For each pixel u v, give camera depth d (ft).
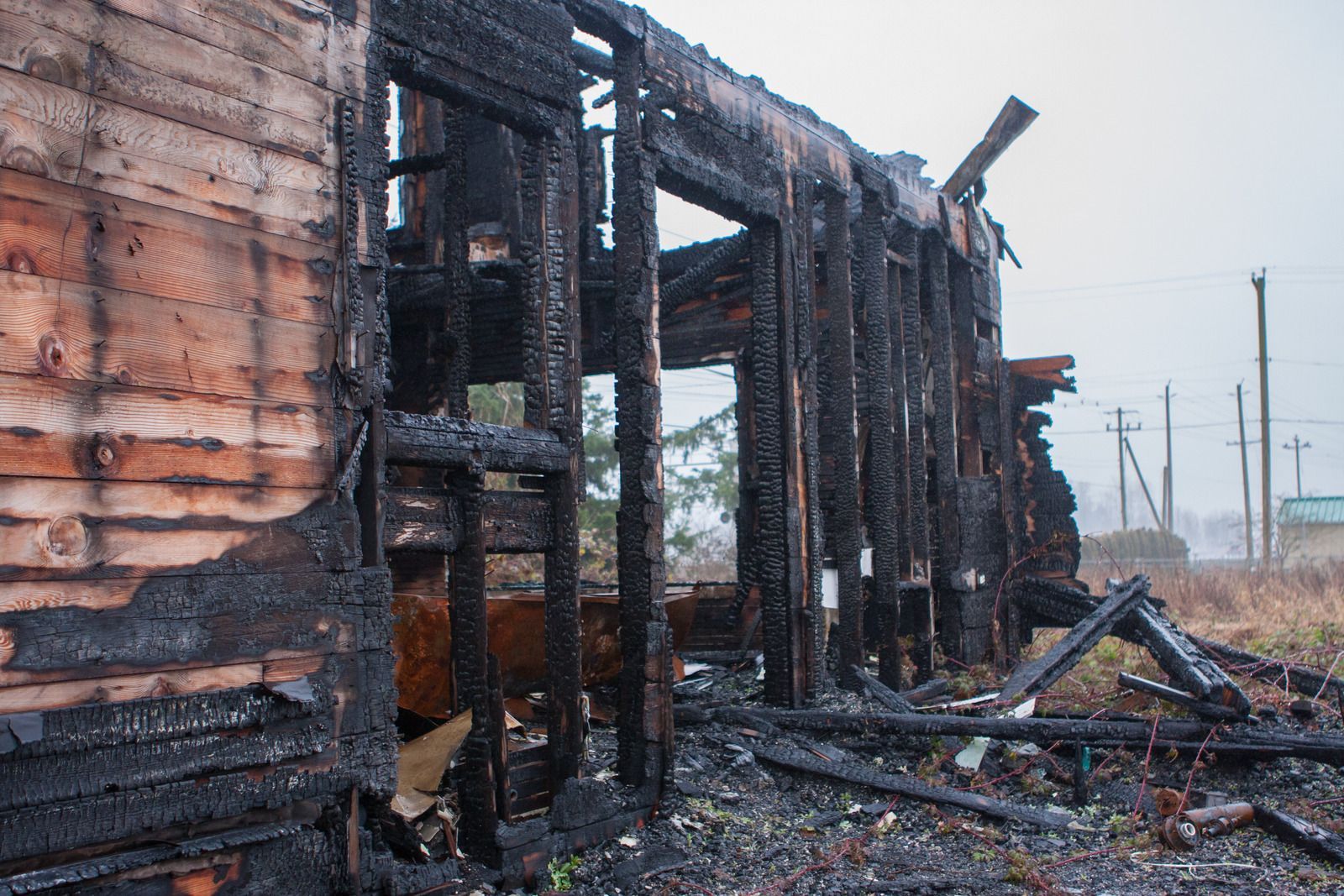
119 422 11.05
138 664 11.02
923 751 22.53
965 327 35.06
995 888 16.19
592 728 23.03
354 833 12.73
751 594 32.99
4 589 10.12
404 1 14.66
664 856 16.61
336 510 13.03
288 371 12.68
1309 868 16.98
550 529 17.16
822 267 33.76
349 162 13.52
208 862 11.43
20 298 10.38
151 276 11.42
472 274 28.53
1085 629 27.35
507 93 16.49
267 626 12.14
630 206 19.67
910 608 31.86
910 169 32.17
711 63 22.33
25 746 10.11
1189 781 20.24
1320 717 24.99
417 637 18.93
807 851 17.54
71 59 10.87
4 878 9.97
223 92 12.23
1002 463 35.68
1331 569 67.31
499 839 14.92
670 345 36.09
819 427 33.45
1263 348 111.34
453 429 15.06
